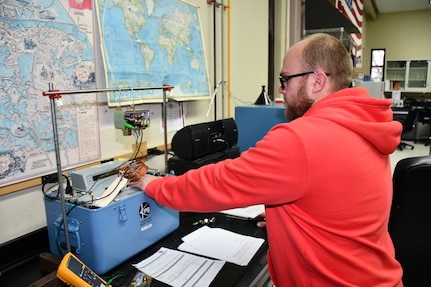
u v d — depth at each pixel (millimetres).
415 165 1258
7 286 1136
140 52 1681
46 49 1299
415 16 9109
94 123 1527
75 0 1397
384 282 923
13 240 1245
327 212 844
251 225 1354
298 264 913
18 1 1194
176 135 1695
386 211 929
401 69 9219
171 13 1890
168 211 1217
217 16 2480
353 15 5887
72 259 903
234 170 870
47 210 1129
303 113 1017
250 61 3080
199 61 2146
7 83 1181
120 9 1571
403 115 7418
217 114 2576
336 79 959
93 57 1496
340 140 835
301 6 4039
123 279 1001
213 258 1110
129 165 1147
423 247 1361
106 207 992
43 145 1309
